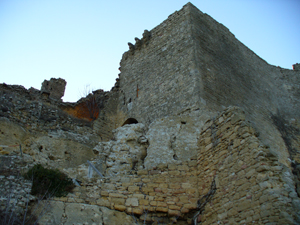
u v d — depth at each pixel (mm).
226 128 11570
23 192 10398
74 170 14258
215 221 10391
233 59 25016
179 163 12562
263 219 8828
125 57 28344
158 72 23406
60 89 29312
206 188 11461
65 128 21109
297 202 8680
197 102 18688
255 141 10211
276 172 9430
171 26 25031
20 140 17656
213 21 25500
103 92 26141
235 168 10461
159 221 11398
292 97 29375
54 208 10523
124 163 15312
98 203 11523
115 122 24734
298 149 24547
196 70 20375
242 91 23609
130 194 11922
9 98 19797
